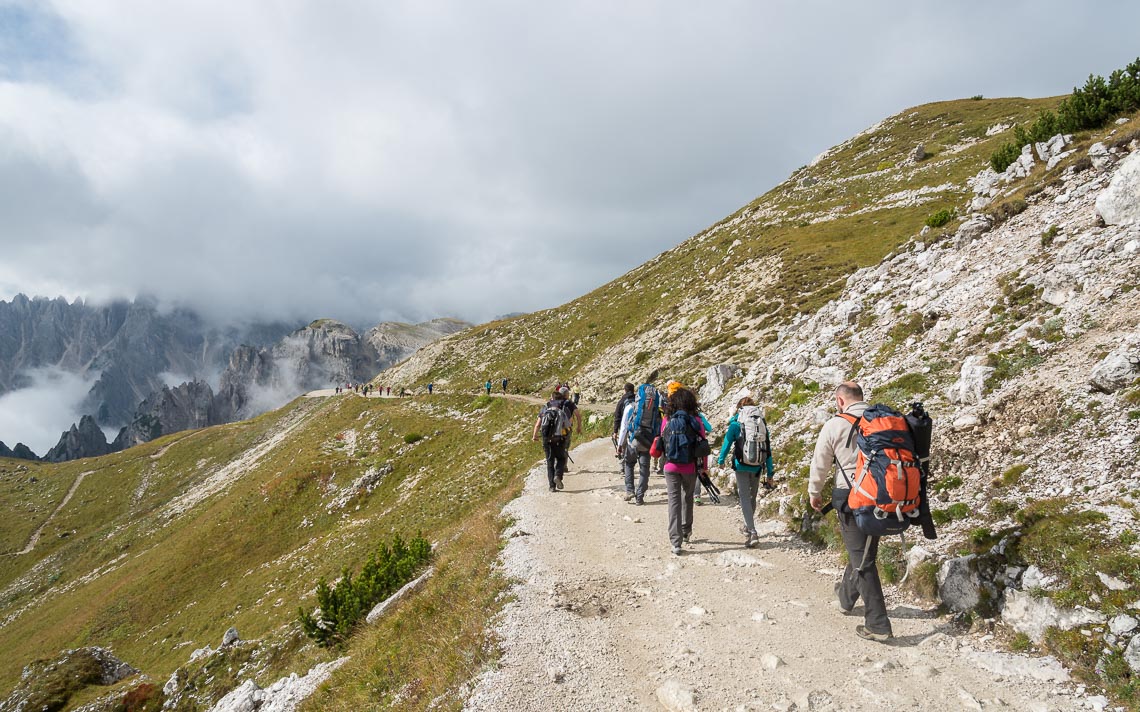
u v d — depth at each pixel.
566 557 9.75
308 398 136.00
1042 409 8.09
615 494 14.21
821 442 6.46
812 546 9.29
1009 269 13.15
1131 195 11.10
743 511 9.63
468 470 44.28
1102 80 22.80
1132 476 6.18
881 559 7.77
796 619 6.92
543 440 15.24
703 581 8.34
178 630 41.88
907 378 11.80
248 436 121.12
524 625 7.19
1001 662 5.38
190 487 103.25
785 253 56.47
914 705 5.05
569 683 5.92
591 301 106.88
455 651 7.06
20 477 126.00
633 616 7.35
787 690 5.44
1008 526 6.61
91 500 109.44
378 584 17.09
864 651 6.07
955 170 66.62
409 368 122.38
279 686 13.69
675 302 69.31
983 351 10.86
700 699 5.37
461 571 10.45
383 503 49.66
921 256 18.67
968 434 8.82
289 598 37.09
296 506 54.94
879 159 89.88
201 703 21.61
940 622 6.39
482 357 106.88
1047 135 25.72
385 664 8.59
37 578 79.69
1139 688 4.50
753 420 9.62
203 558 51.81
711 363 37.06
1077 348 8.90
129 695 23.50
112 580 59.16
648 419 12.84
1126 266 9.91
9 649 53.56
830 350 16.39
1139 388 7.17
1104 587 5.25
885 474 5.71
